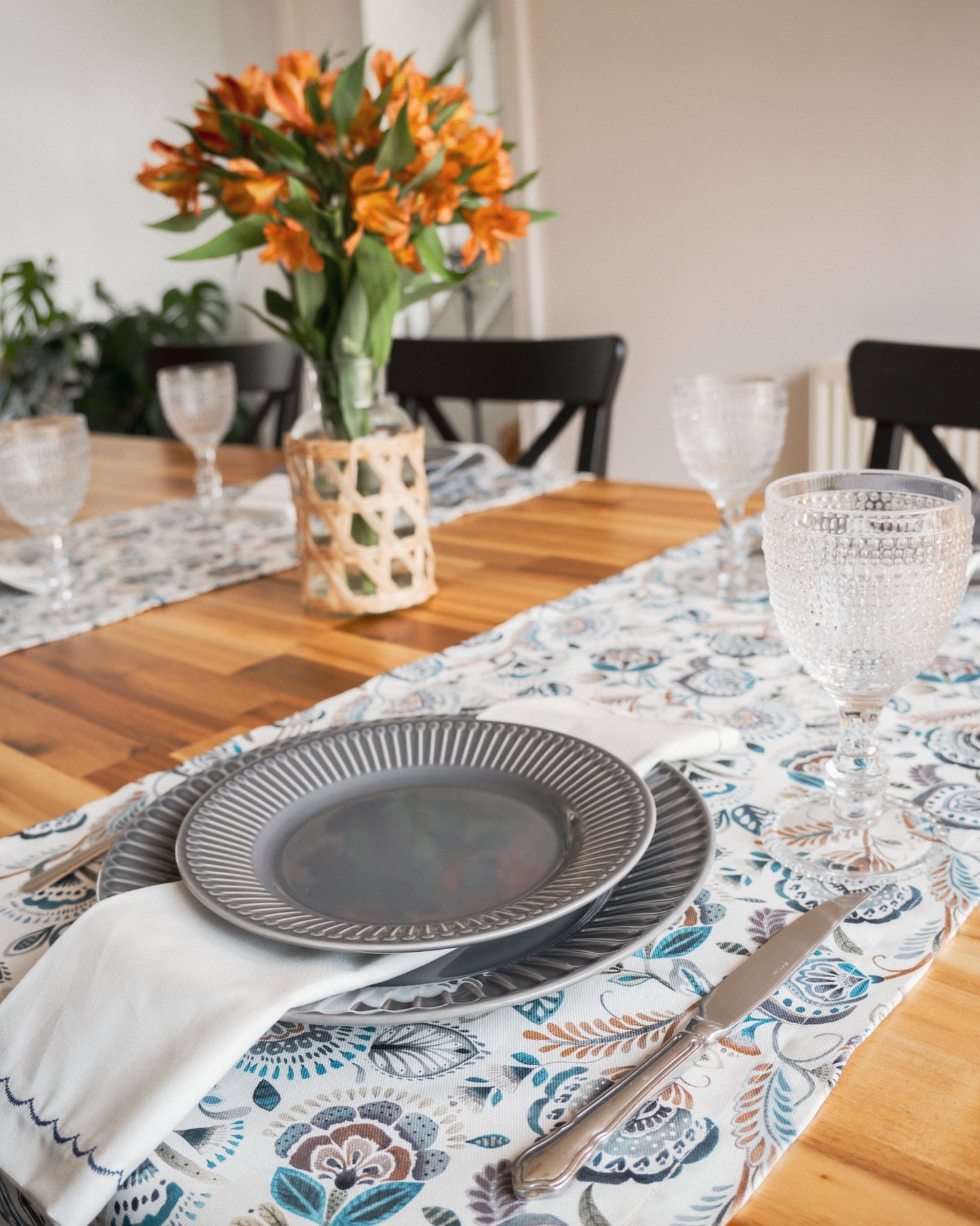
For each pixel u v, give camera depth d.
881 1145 0.39
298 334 1.00
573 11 3.27
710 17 3.00
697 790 0.60
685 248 3.25
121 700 0.89
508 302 4.52
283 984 0.44
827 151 2.90
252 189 0.89
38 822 0.69
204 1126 0.42
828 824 0.61
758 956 0.49
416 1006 0.45
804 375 3.12
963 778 0.65
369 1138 0.41
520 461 1.90
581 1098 0.42
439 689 0.85
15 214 4.29
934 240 2.78
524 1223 0.37
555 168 3.46
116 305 4.39
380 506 1.01
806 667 0.58
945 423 1.46
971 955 0.50
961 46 2.60
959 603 0.54
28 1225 0.43
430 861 0.56
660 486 1.46
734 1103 0.41
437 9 4.48
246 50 4.65
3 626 1.10
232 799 0.61
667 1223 0.36
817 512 0.54
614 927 0.49
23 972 0.52
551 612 1.02
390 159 0.94
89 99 4.38
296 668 0.93
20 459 1.08
